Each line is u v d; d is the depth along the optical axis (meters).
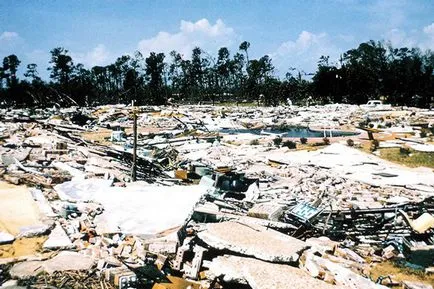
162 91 91.94
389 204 16.81
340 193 18.59
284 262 9.48
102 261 9.25
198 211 12.98
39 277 8.59
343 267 9.73
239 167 23.89
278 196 17.50
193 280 9.21
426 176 22.56
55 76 91.88
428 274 10.57
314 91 84.62
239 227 11.19
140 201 13.84
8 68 94.00
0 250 9.72
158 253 10.06
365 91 81.00
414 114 53.97
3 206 12.36
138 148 29.89
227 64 110.06
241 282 8.72
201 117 56.19
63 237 10.59
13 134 28.58
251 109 69.44
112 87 103.38
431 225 12.09
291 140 36.41
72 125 43.47
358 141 34.78
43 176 16.47
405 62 80.38
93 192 14.86
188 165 23.19
